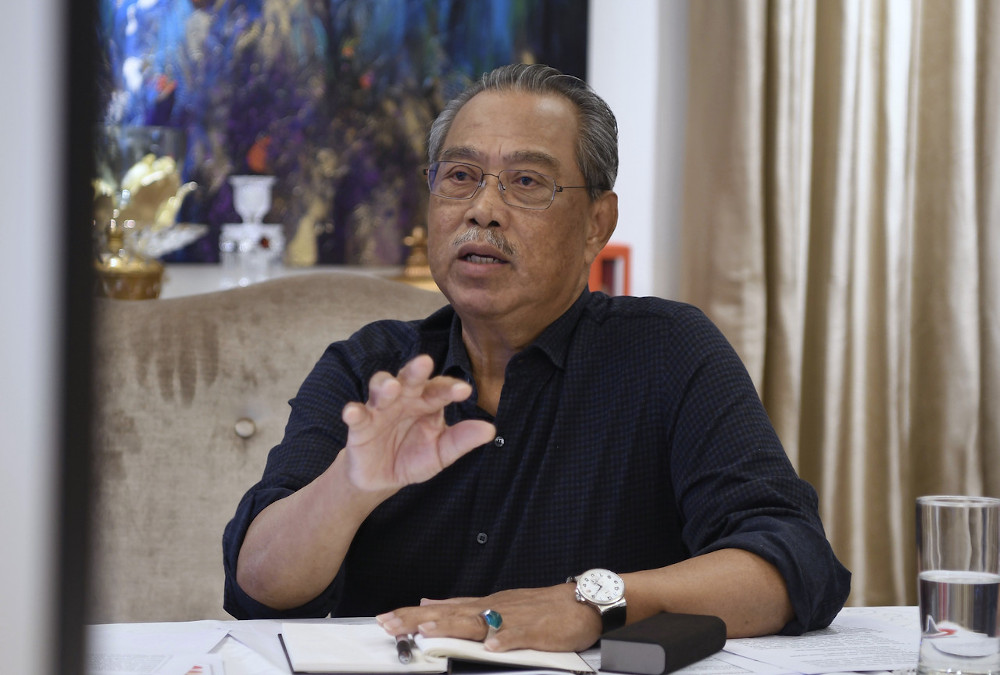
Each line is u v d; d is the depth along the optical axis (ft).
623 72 9.35
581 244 4.09
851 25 8.61
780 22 8.50
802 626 2.95
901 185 8.77
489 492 3.86
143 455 4.92
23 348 0.50
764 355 8.61
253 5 8.73
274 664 2.38
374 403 2.61
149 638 2.61
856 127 8.72
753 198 8.46
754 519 3.31
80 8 0.52
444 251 3.93
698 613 2.84
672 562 3.90
